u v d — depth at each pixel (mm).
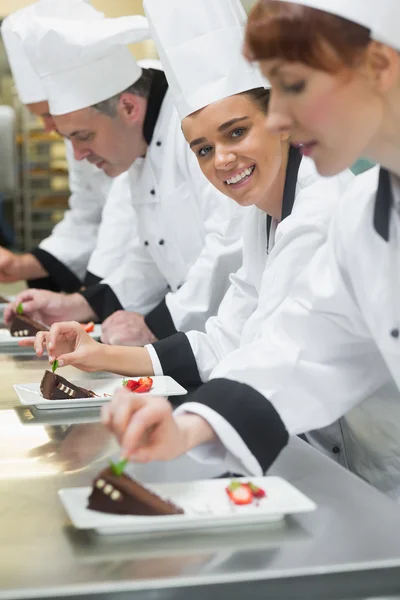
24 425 1375
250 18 965
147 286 2643
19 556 871
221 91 1505
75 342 1727
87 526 908
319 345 1187
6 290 3381
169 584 812
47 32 2234
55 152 5078
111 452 1224
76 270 3266
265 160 1520
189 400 1145
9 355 2025
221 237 2119
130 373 1722
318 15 913
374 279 1117
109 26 2262
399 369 1138
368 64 944
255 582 828
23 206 5219
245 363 1174
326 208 1420
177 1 1569
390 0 928
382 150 1012
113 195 2926
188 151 2305
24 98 2826
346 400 1199
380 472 1434
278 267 1399
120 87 2295
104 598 801
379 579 861
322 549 895
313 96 950
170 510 945
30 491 1065
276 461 1203
